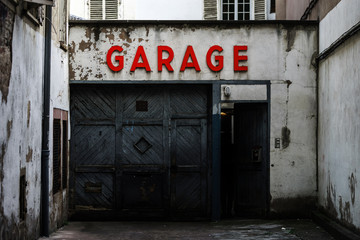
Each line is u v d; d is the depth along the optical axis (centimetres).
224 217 1016
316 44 977
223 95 975
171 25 976
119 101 1000
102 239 786
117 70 973
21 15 630
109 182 1002
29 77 677
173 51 976
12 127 598
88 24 975
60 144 888
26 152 667
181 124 1002
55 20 843
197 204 1004
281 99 977
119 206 1002
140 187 1005
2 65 554
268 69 976
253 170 992
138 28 976
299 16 1173
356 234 711
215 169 977
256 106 991
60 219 896
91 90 998
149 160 1003
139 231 874
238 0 1421
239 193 1009
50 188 802
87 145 1001
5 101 568
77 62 974
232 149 1040
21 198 650
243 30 977
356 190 711
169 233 851
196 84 989
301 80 977
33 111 703
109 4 1384
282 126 977
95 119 999
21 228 644
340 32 800
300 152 974
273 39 977
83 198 1002
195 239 788
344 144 776
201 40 977
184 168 1002
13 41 598
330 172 868
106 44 976
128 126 1002
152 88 1000
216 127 977
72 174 999
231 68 975
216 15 1409
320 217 891
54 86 838
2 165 559
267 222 952
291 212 973
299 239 775
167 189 1002
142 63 975
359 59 695
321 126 941
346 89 764
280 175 975
